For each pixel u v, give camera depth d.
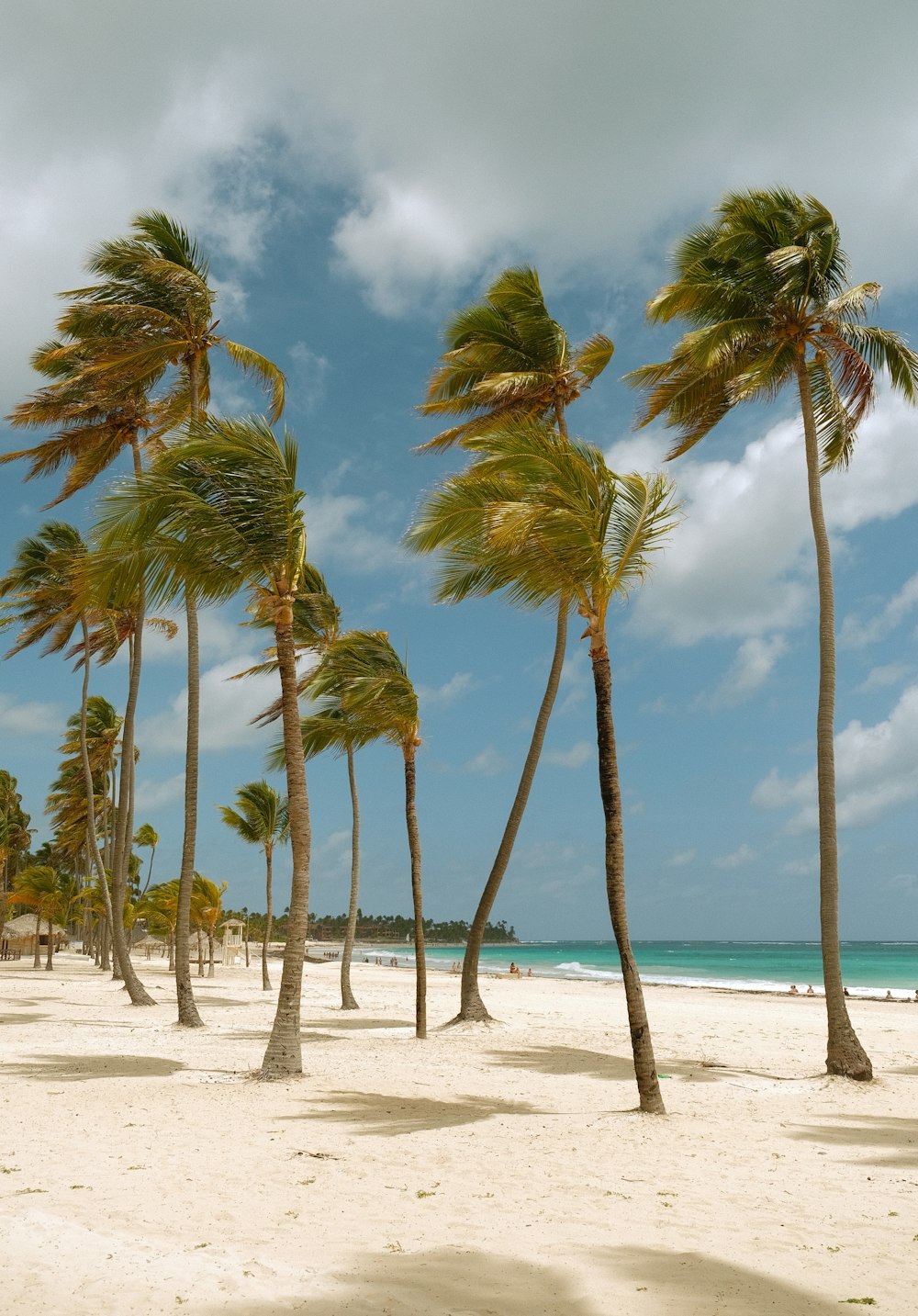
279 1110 10.42
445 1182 7.38
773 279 14.09
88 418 23.06
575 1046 17.00
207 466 12.16
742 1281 5.15
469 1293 4.89
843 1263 5.50
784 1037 19.39
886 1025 22.50
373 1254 5.54
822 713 13.68
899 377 14.30
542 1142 8.95
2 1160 7.85
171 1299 4.74
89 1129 9.27
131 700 24.61
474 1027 18.83
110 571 12.16
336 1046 16.44
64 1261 5.27
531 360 20.00
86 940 66.50
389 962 106.94
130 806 30.64
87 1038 17.06
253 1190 7.02
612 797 10.64
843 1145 8.98
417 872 17.89
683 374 15.25
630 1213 6.54
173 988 32.22
